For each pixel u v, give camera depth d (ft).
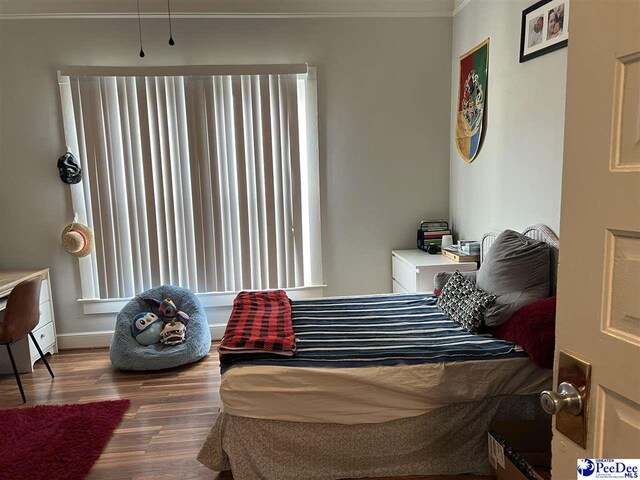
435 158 12.83
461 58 11.68
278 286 12.71
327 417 6.54
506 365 6.65
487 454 6.86
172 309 11.49
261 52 11.94
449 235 12.25
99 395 9.68
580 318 2.55
